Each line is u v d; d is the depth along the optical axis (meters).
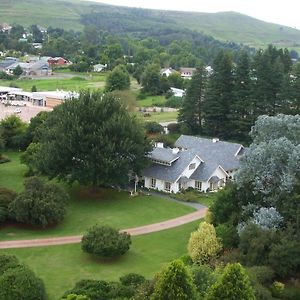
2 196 67.88
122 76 178.38
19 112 150.38
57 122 81.62
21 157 90.88
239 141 117.94
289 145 57.19
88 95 82.62
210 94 118.88
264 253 49.75
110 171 76.56
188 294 31.94
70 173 78.00
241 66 116.56
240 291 32.09
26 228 66.75
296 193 54.22
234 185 61.19
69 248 60.84
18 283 43.50
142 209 76.00
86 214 73.12
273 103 117.00
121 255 58.84
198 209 76.88
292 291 46.62
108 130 78.25
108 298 42.44
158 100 177.00
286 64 137.25
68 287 49.97
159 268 55.47
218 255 53.97
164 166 86.31
